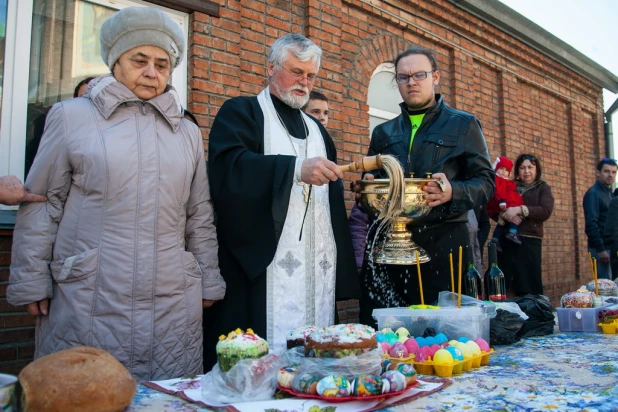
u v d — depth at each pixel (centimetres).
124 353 167
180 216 186
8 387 87
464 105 575
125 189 172
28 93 298
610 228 381
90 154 171
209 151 205
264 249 190
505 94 634
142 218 174
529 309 221
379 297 245
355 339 121
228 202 194
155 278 173
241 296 201
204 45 356
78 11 319
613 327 223
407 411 105
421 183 202
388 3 498
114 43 178
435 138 239
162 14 180
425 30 534
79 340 165
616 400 110
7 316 274
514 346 190
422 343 162
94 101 180
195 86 349
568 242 747
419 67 240
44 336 173
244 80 380
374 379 112
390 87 522
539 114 710
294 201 204
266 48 396
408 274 240
